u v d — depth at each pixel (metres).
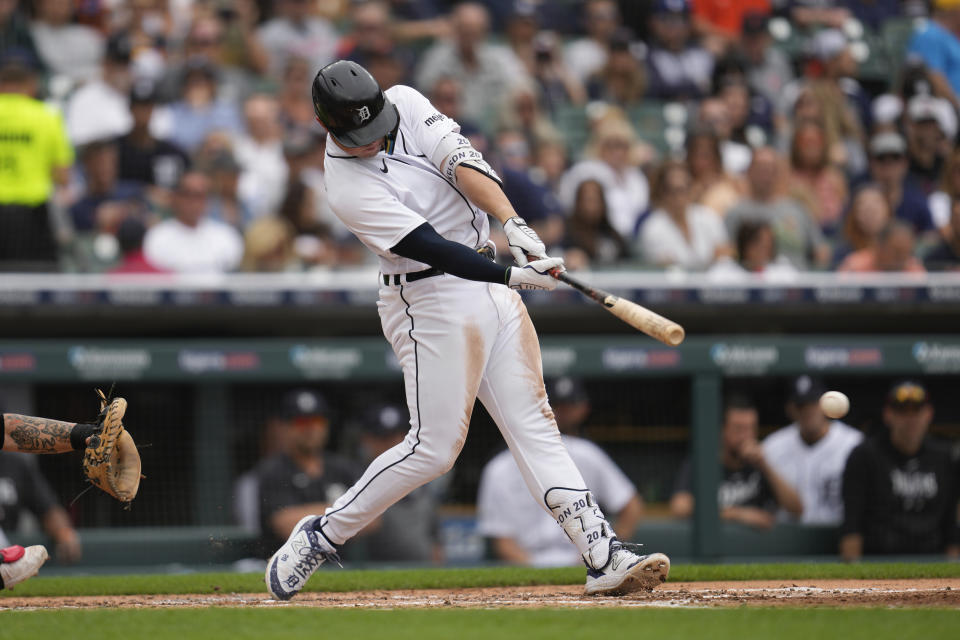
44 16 38.47
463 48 38.72
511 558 25.97
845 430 27.53
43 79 37.19
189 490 27.75
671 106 41.38
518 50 40.81
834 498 27.23
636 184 37.00
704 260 33.94
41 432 13.69
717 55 43.19
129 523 27.47
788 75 43.75
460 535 27.50
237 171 33.75
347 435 28.38
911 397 25.56
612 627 11.50
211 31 37.97
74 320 28.77
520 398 14.21
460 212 14.05
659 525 26.66
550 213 33.53
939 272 32.53
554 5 44.44
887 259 32.53
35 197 30.59
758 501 27.50
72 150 35.62
